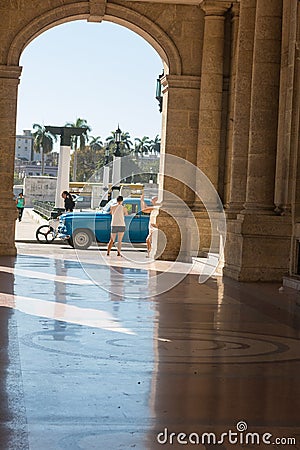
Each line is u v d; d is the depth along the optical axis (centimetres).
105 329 1352
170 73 3011
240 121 2588
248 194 2302
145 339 1280
